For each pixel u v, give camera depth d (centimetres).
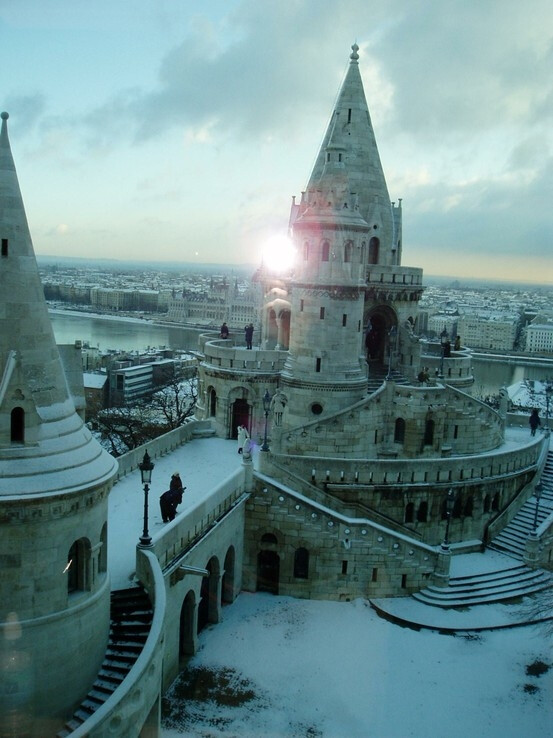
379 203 6162
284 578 4394
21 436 2172
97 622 2419
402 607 4312
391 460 4859
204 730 3086
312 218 5200
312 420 5428
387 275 6041
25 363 2206
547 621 4228
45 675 2220
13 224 2188
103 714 2022
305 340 5397
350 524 4306
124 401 13850
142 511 3872
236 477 4191
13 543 2123
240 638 3862
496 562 4922
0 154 2189
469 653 3881
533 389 15062
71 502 2203
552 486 5744
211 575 3953
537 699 3512
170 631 3306
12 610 2150
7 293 2166
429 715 3331
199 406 6184
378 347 6419
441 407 5356
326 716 3266
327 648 3828
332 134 6072
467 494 5088
